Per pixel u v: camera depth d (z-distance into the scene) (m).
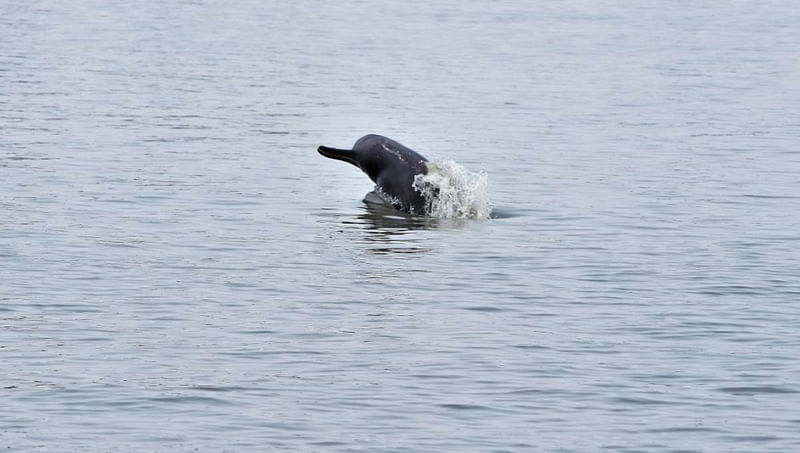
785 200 95.12
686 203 93.94
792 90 160.00
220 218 87.44
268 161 110.31
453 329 62.66
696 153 115.81
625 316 65.19
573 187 100.06
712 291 70.00
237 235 82.44
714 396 53.72
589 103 148.25
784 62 187.00
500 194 97.19
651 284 71.50
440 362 57.59
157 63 176.50
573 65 182.38
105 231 82.44
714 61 187.38
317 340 60.59
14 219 84.94
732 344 60.62
